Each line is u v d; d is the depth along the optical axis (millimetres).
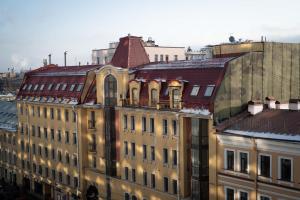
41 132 74625
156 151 51656
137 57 64125
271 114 42906
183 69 51469
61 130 68938
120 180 57438
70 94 65688
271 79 49906
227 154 42531
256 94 48344
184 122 47625
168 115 49250
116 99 57250
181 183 48031
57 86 70500
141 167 54219
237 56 48531
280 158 37688
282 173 37750
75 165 66375
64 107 66938
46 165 74125
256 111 44469
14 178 86750
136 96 54500
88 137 64250
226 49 54625
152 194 52406
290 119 40000
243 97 46938
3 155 90625
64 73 71312
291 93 52344
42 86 74625
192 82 48594
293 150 36406
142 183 54281
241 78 46750
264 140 38375
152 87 51719
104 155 60844
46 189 75812
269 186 38625
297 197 36500
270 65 49719
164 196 50562
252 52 48031
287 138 36812
